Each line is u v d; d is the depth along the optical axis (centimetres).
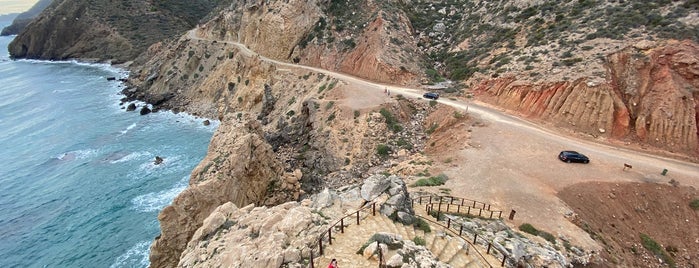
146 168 5788
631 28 5041
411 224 2170
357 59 7062
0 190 5322
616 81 4516
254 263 1725
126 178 5519
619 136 4272
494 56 6253
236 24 9469
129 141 6800
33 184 5459
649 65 4397
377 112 5247
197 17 16425
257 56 7912
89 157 6209
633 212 3159
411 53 7006
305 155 5303
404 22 7806
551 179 3528
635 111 4312
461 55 6931
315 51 7638
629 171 3609
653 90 4303
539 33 6103
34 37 15125
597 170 3644
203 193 3528
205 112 8006
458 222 2531
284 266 1711
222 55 8894
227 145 4141
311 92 6481
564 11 6253
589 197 3262
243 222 2283
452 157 4088
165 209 3378
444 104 5356
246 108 7450
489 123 4706
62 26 14750
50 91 10194
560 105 4659
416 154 4547
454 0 8950
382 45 6925
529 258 2298
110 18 14688
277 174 4431
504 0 7494
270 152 4397
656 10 5134
